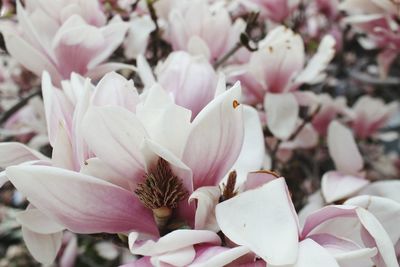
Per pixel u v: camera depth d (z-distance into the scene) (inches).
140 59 17.4
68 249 30.6
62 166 13.4
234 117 12.7
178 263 11.7
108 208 13.0
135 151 12.7
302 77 21.7
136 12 24.1
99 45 18.4
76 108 13.3
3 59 32.3
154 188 12.8
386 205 14.9
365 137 32.3
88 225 13.2
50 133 13.9
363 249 11.8
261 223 12.0
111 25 18.9
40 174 12.3
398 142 47.0
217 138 12.7
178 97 14.8
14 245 40.7
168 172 12.9
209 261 11.4
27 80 32.3
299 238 12.4
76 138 13.0
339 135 20.6
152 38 23.4
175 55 15.9
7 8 24.1
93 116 12.3
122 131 12.4
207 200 12.6
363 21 24.7
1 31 18.7
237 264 12.2
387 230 14.8
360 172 20.8
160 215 13.1
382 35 25.4
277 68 20.9
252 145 15.6
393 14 23.9
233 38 22.3
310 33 33.4
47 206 12.7
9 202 35.1
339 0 32.7
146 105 12.9
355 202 14.9
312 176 29.3
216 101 12.4
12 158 14.5
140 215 13.3
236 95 12.6
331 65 38.4
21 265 37.7
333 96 40.1
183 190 13.0
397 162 37.9
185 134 12.5
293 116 20.8
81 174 12.5
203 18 21.4
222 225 12.1
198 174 13.0
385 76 29.0
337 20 34.2
